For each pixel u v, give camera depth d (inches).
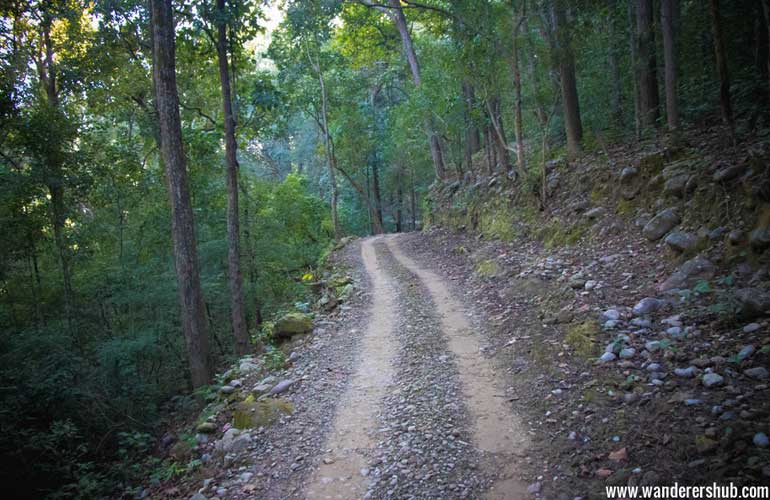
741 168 279.6
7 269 479.2
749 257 236.7
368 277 573.6
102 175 532.7
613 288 290.2
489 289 408.2
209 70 659.4
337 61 1122.7
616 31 518.3
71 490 282.7
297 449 211.2
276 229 778.8
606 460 150.2
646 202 362.3
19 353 393.1
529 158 629.0
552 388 210.4
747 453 127.8
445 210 847.1
